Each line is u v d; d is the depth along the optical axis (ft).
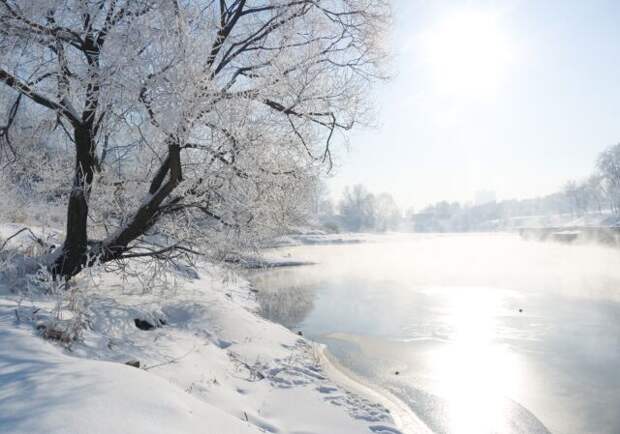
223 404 17.40
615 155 269.23
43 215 31.99
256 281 74.43
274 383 22.63
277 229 33.04
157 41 18.70
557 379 27.27
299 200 31.68
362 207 366.22
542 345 34.60
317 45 26.78
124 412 9.87
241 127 23.25
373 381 26.63
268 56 26.45
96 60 20.66
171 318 28.73
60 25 20.51
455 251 152.76
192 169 26.76
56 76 21.52
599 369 28.96
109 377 11.90
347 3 28.09
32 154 29.07
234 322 30.94
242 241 32.48
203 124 22.65
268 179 27.20
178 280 40.75
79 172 24.27
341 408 20.48
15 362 12.68
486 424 21.26
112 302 25.94
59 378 11.41
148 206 24.30
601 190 313.12
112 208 29.96
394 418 21.08
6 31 20.22
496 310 48.55
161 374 18.13
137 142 24.75
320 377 25.03
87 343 17.98
